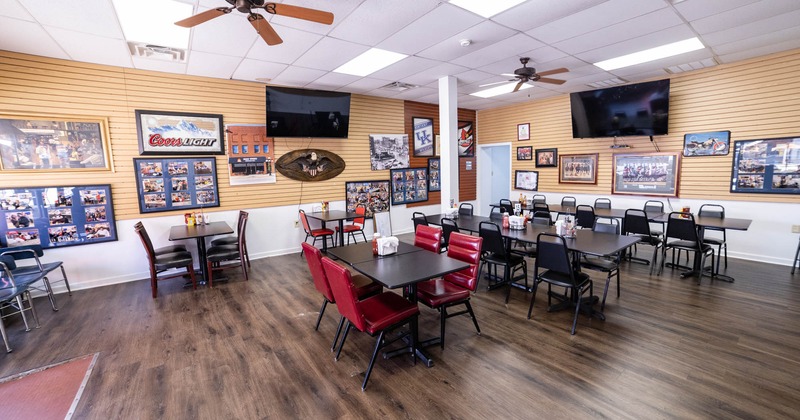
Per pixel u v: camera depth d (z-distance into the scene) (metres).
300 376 2.56
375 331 2.37
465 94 6.98
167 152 5.02
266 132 5.72
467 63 4.88
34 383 2.53
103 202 4.64
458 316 3.54
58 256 4.43
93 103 4.52
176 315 3.67
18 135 4.14
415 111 7.71
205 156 5.32
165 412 2.21
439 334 3.15
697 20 3.55
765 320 3.25
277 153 5.97
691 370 2.50
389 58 4.62
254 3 2.45
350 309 2.37
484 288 4.37
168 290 4.45
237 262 5.50
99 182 4.62
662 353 2.74
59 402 2.32
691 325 3.19
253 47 4.01
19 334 3.30
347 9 3.13
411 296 2.86
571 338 3.03
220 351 2.93
